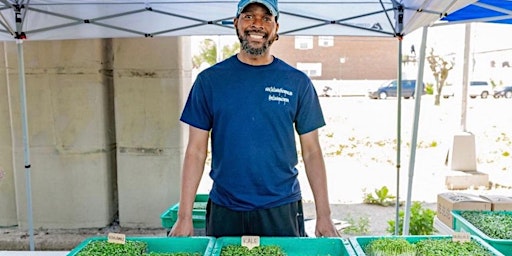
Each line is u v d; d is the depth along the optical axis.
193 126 1.84
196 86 1.84
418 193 5.84
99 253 1.52
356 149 9.33
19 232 4.12
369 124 12.41
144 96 4.14
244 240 1.60
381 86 19.48
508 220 2.24
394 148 9.41
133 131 4.18
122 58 4.09
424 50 3.08
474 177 6.20
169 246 1.66
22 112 3.03
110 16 3.22
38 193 4.12
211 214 1.87
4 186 4.22
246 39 1.74
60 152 4.09
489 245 1.63
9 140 4.17
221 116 1.76
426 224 3.80
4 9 2.85
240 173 1.78
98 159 4.15
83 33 3.38
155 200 4.26
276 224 1.81
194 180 1.87
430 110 14.75
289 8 3.22
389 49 21.59
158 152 4.21
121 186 4.25
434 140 9.99
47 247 3.91
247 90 1.76
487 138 10.55
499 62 21.19
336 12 3.23
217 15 3.32
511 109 15.69
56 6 3.22
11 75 3.95
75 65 4.00
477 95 19.42
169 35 3.46
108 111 4.25
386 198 5.45
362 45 21.53
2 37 3.17
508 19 3.10
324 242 1.63
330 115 13.97
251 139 1.75
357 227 4.34
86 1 3.19
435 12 2.62
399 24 3.19
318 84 21.55
